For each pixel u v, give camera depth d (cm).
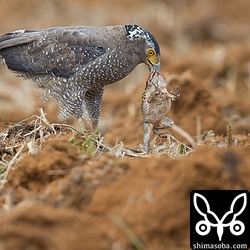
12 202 959
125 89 2159
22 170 1030
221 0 3167
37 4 2838
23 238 830
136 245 841
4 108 1912
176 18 2880
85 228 855
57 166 1025
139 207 889
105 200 912
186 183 906
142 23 2772
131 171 958
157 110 1164
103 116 1916
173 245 857
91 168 992
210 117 1767
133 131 1734
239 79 2222
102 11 2866
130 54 1407
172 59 2369
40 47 1430
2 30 2684
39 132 1197
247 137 1316
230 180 912
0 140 1197
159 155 1137
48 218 859
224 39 2786
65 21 2736
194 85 1794
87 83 1404
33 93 2005
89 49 1389
